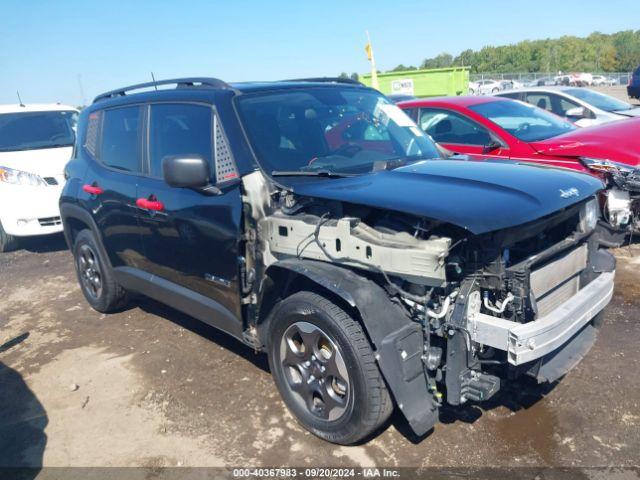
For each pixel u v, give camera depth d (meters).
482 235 2.69
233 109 3.67
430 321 2.85
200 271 3.82
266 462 3.11
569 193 3.14
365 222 3.03
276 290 3.34
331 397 3.13
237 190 3.44
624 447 3.03
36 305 5.91
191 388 3.93
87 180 4.98
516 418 3.33
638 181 5.23
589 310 3.03
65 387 4.08
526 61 99.62
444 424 3.31
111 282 5.13
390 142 4.12
